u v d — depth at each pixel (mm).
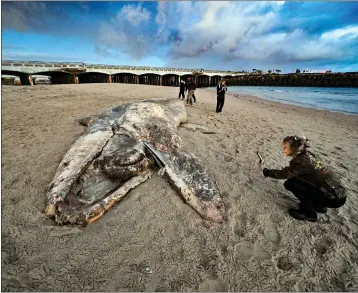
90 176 3381
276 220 2910
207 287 2012
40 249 2289
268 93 27094
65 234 2496
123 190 3137
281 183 3791
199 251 2373
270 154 5070
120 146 3709
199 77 57281
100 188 3230
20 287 1912
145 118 4586
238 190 3520
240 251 2408
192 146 5051
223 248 2432
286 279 2127
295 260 2336
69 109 8438
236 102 15875
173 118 5621
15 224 2574
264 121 9000
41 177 3520
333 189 2609
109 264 2168
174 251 2354
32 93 12719
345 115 11414
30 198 3025
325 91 30312
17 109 8062
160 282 2027
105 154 3520
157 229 2627
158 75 52625
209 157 4617
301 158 2723
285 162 4676
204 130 6352
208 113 9773
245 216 2953
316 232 2730
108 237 2486
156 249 2365
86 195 3088
